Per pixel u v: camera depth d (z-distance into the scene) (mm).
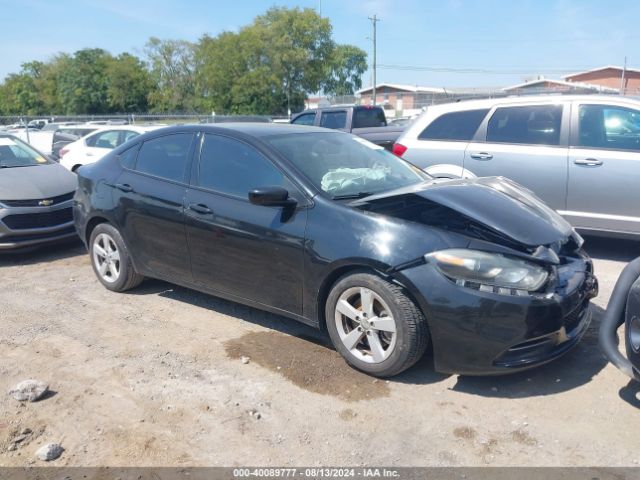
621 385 3529
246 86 51562
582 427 3125
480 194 3900
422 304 3371
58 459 2943
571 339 3520
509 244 3410
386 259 3438
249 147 4352
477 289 3277
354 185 4168
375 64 48781
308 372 3766
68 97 66438
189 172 4637
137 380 3707
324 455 2953
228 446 3033
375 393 3502
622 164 5977
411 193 3812
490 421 3203
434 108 7234
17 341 4344
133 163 5121
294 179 4020
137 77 64250
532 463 2854
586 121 6234
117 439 3098
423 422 3207
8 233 6500
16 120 27141
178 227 4570
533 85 54531
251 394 3523
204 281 4551
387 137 12805
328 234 3707
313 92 55375
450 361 3396
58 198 6977
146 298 5242
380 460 2908
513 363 3314
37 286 5715
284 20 52688
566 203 6316
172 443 3062
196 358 4004
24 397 3473
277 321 4637
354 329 3695
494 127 6730
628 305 3135
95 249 5441
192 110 58000
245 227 4109
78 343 4289
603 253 6566
